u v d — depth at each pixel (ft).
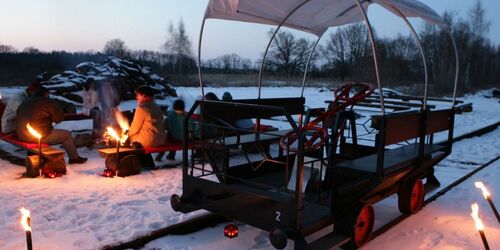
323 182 13.96
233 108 15.85
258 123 17.87
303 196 13.44
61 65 116.47
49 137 20.90
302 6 19.61
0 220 13.92
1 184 18.08
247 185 13.89
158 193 17.69
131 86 54.65
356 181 12.74
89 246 12.19
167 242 13.17
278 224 11.36
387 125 12.76
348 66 140.87
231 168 14.38
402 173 14.53
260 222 11.80
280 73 144.05
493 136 38.65
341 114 13.42
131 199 16.63
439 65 115.03
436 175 23.22
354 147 16.31
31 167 19.38
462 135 35.99
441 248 13.32
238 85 103.76
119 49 138.62
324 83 120.67
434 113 16.46
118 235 13.07
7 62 117.50
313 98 71.00
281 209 11.27
